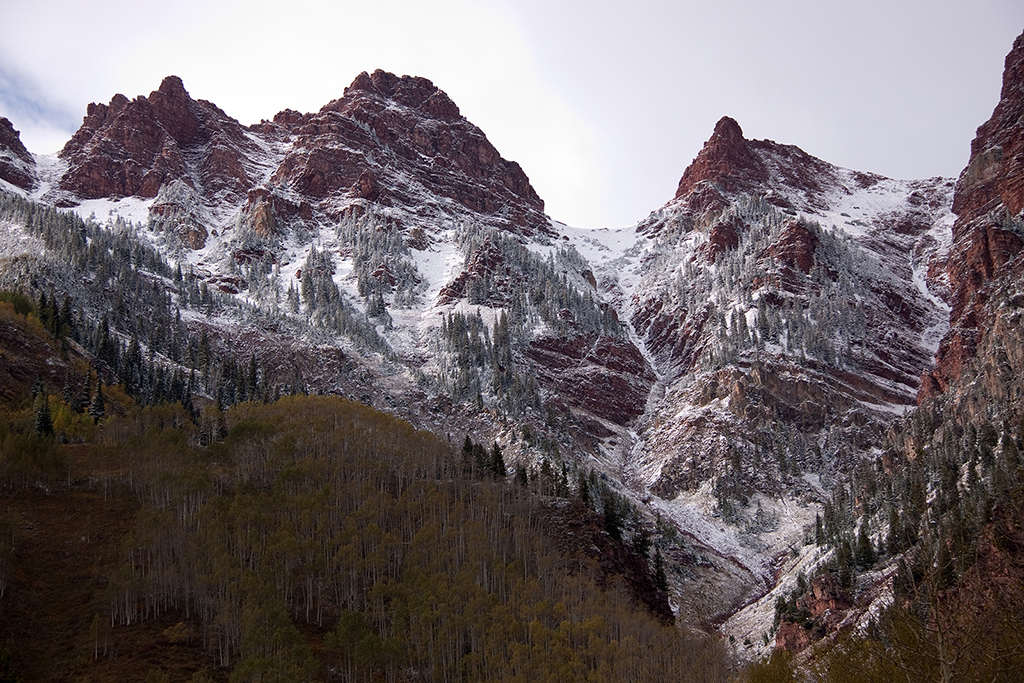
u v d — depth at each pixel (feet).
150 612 305.53
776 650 302.04
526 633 315.58
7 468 356.79
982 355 605.31
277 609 292.20
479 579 349.82
